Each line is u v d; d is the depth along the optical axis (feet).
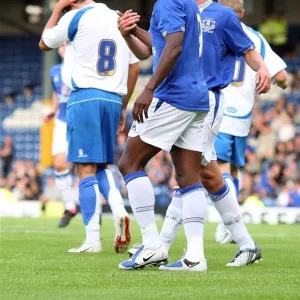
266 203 225.15
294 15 347.77
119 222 80.94
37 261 71.05
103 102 81.51
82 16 81.20
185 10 61.16
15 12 373.20
